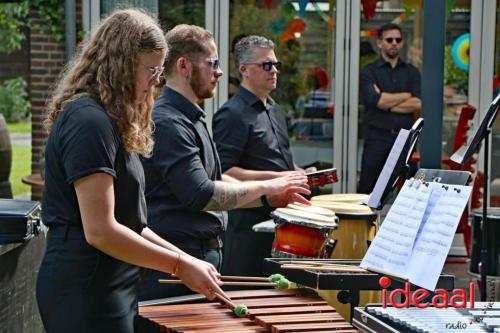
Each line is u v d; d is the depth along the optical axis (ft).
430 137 24.61
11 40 43.47
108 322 15.84
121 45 15.55
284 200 22.15
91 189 15.17
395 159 18.11
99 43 15.80
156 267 15.99
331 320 16.31
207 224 21.15
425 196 15.71
